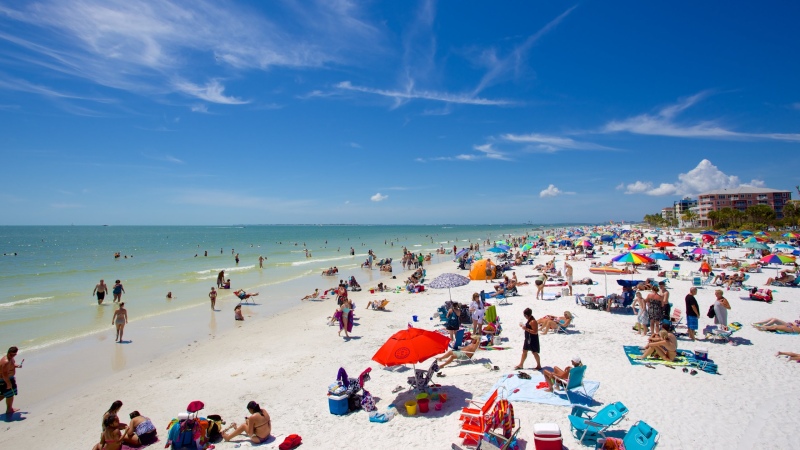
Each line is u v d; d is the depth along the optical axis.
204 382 12.08
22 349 15.60
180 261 51.41
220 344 15.92
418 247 78.75
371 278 35.28
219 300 25.16
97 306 23.48
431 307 21.20
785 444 6.91
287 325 18.61
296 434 8.36
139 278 34.94
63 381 12.52
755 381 9.44
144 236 147.12
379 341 15.26
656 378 9.82
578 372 8.72
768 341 12.40
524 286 25.27
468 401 9.16
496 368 10.98
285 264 47.06
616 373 10.25
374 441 7.86
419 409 8.88
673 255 36.00
